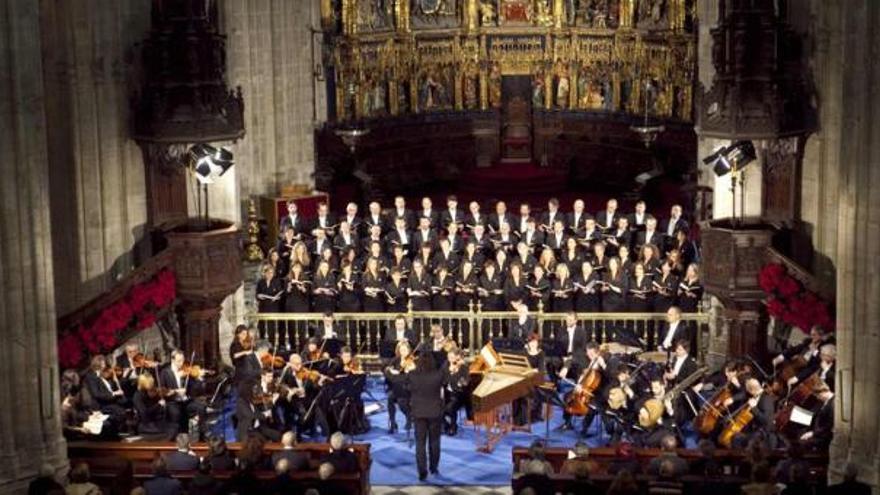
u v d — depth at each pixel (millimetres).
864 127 25656
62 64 32562
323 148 47938
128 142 33719
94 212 33438
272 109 42719
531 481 24484
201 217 34500
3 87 25453
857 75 25828
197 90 32531
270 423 30234
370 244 36500
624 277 35250
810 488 23578
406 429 31203
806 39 31844
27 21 25656
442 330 33625
